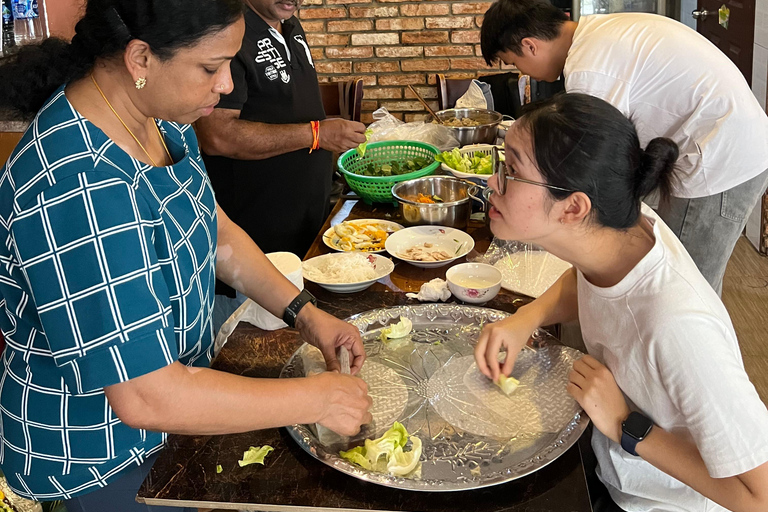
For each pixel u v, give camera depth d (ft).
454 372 4.29
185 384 3.22
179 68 3.09
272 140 7.20
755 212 12.51
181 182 3.64
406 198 7.09
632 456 3.85
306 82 8.01
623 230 3.48
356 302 5.32
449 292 5.32
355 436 3.75
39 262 3.02
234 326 4.84
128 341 3.04
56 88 3.35
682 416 3.43
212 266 4.07
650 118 6.99
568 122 3.25
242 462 3.60
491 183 3.64
